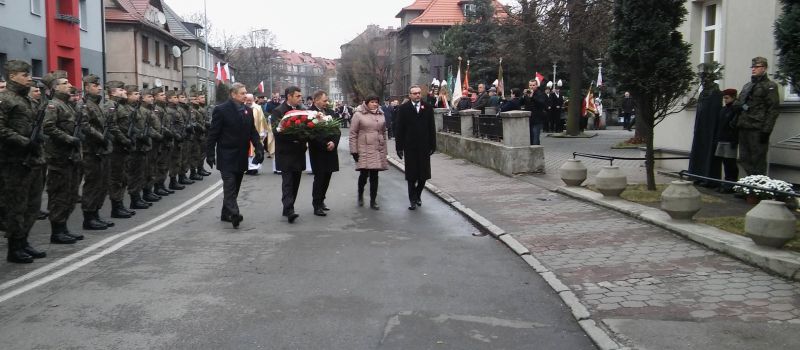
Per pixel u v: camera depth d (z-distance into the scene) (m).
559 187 11.79
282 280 6.49
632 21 9.88
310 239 8.52
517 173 14.31
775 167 10.70
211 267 7.00
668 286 6.00
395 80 73.31
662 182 11.99
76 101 10.64
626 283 6.16
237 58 91.12
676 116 13.37
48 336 4.91
